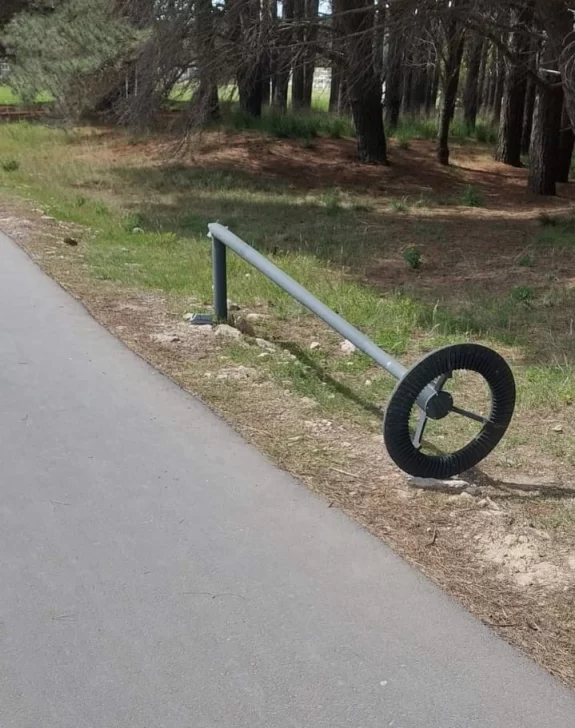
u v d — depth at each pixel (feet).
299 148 67.72
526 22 44.75
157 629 9.73
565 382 18.86
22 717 8.38
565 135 67.72
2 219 34.73
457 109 105.19
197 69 48.75
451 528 12.13
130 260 29.40
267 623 9.89
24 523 11.75
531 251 36.83
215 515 12.15
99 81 62.75
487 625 9.97
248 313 23.89
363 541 11.61
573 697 8.86
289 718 8.50
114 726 8.32
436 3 40.16
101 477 13.12
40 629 9.63
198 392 16.80
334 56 51.39
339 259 33.50
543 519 12.67
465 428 16.48
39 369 17.42
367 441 15.19
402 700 8.77
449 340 22.44
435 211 50.14
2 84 75.05
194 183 54.95
